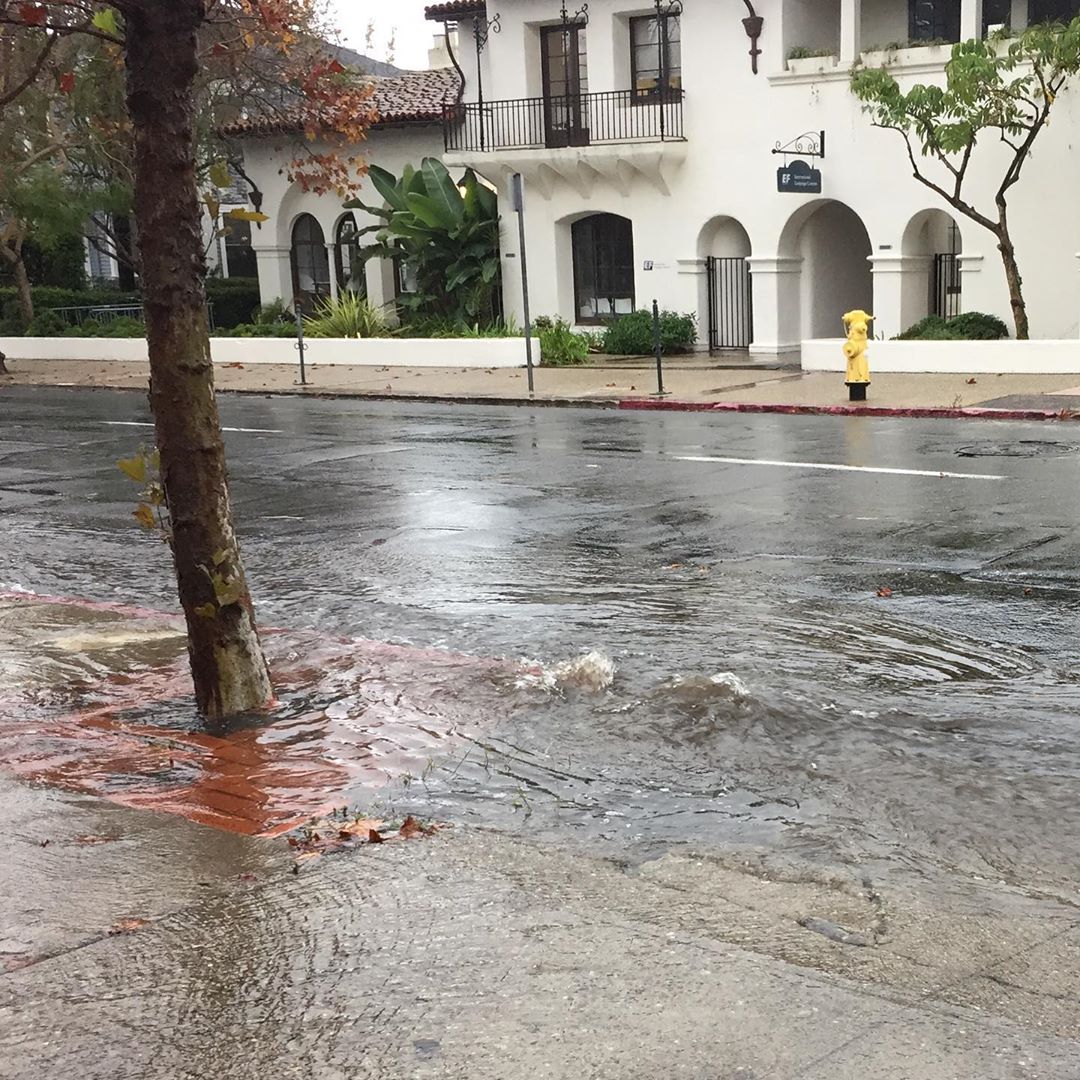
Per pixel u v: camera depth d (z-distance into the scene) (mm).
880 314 25109
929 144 21594
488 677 6785
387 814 5070
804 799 5164
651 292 28172
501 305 30375
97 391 27328
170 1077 3172
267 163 34219
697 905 4121
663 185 27438
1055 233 22859
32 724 6316
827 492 12180
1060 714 6062
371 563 10180
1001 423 16906
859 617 7922
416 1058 3188
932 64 23719
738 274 27656
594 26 27578
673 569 9461
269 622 8523
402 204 30297
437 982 3570
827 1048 3160
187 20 5781
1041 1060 3113
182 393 6152
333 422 20156
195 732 6148
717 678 6488
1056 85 22297
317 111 15484
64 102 24234
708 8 26156
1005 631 7527
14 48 11492
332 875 4391
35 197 30531
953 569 9078
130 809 5129
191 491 6250
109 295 39719
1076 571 8883
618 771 5504
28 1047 3330
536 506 12211
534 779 5434
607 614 8242
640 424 18219
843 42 24672
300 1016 3428
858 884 4332
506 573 9586
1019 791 5176
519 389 22938
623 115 27594
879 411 18250
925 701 6293
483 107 29297
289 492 13750
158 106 5824
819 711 6148
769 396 20172
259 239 34875
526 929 3896
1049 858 4578
